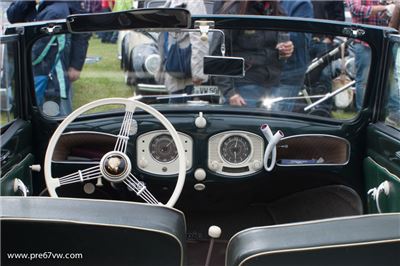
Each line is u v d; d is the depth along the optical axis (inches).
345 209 128.6
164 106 123.3
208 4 151.1
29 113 122.8
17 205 77.9
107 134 121.0
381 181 112.6
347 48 121.5
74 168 121.0
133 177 104.9
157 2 150.6
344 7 192.4
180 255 79.2
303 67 123.7
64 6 169.0
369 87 120.6
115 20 109.0
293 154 127.6
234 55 122.1
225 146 121.3
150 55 123.6
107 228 76.2
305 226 79.4
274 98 126.0
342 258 76.5
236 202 132.5
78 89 125.2
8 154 105.7
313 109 126.0
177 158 120.0
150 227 77.5
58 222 75.4
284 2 162.1
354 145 124.2
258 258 76.7
